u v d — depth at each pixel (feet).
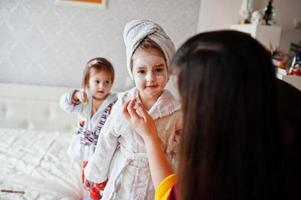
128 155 2.55
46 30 6.55
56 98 6.63
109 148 2.66
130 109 2.38
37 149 5.41
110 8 6.52
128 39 2.45
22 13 6.41
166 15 6.64
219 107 1.33
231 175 1.37
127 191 2.54
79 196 4.16
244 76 1.29
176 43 6.79
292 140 1.51
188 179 1.50
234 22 6.55
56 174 4.57
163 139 2.51
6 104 6.48
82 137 4.26
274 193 1.41
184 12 6.64
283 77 4.36
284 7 6.12
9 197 3.70
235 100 1.30
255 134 1.31
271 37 5.15
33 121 6.61
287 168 1.45
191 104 1.42
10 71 6.71
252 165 1.34
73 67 6.81
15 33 6.50
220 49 1.34
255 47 1.34
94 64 4.33
